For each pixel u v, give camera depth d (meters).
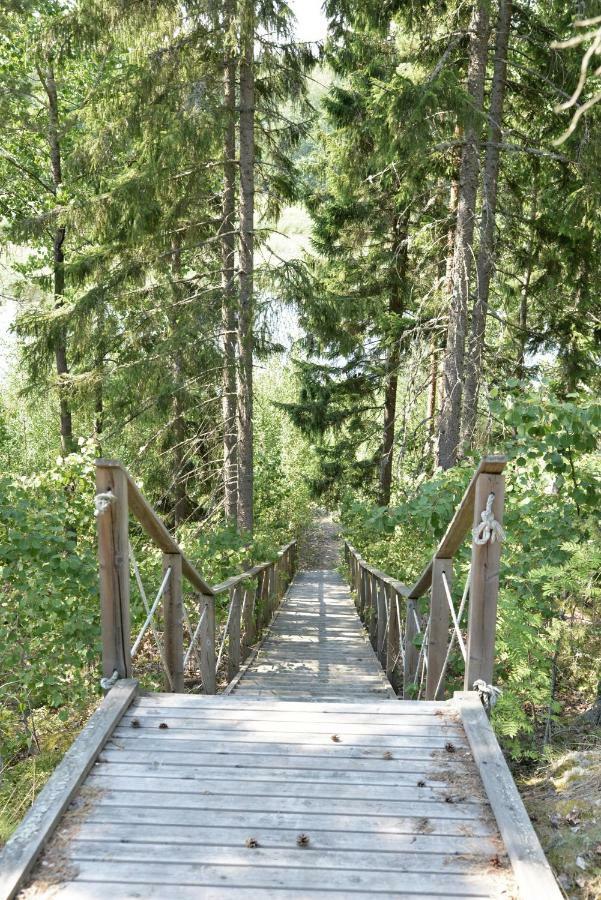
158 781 2.85
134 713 3.40
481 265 8.97
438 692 4.18
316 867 2.36
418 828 2.57
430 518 5.02
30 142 13.24
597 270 10.00
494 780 2.80
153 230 9.58
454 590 4.75
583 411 4.17
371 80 7.76
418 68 9.20
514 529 4.67
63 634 5.27
